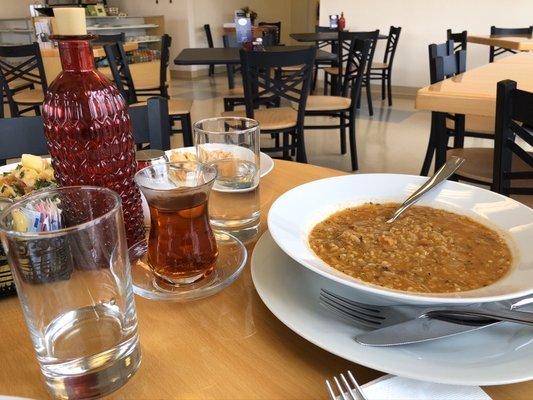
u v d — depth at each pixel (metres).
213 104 5.18
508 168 1.30
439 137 1.90
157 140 1.18
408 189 0.74
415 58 5.54
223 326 0.50
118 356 0.41
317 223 0.66
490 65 2.34
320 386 0.41
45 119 0.57
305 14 8.87
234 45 4.15
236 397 0.40
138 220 0.66
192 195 0.53
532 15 4.83
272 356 0.45
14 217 0.41
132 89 3.22
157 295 0.54
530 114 1.18
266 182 0.92
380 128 4.11
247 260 0.63
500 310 0.45
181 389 0.41
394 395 0.38
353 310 0.48
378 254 0.56
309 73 2.48
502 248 0.57
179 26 7.03
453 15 5.19
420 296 0.44
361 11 5.67
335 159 3.31
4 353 0.46
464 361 0.41
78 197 0.45
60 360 0.39
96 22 6.39
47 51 3.82
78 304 0.42
